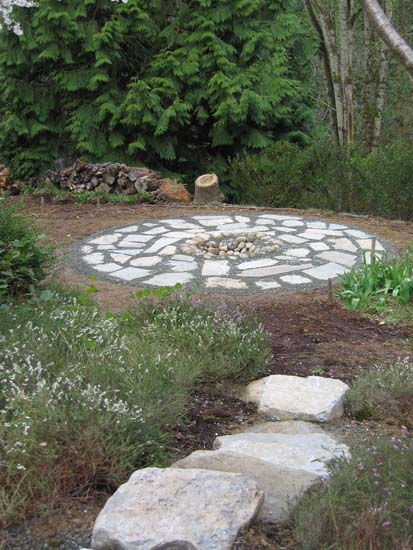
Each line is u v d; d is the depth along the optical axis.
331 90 16.27
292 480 2.94
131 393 3.57
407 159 10.54
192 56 14.12
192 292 6.05
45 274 5.97
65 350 4.19
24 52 13.95
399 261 7.45
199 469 2.92
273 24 14.61
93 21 13.95
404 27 19.98
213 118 14.89
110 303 6.14
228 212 10.77
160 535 2.52
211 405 4.16
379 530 2.42
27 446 3.05
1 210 6.02
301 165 12.02
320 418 3.96
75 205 11.66
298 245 8.36
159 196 12.02
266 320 5.68
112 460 3.12
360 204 11.10
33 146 14.76
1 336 4.13
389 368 4.68
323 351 5.07
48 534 2.75
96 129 14.23
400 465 2.79
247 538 2.61
